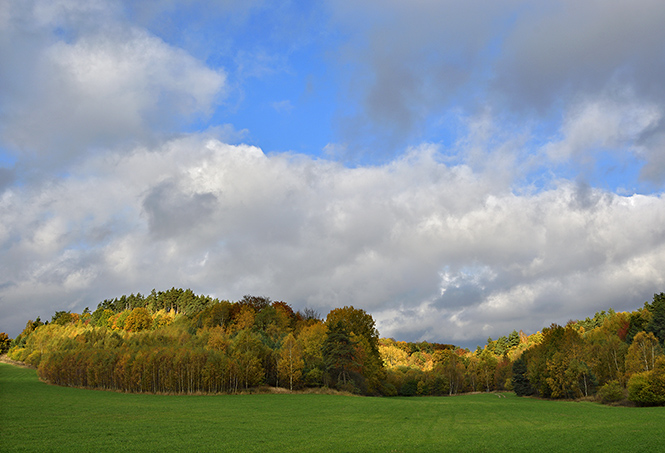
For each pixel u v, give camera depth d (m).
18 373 159.25
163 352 109.19
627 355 100.69
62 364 126.94
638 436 39.62
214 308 171.38
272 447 36.91
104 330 192.25
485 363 181.88
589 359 111.50
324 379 113.00
